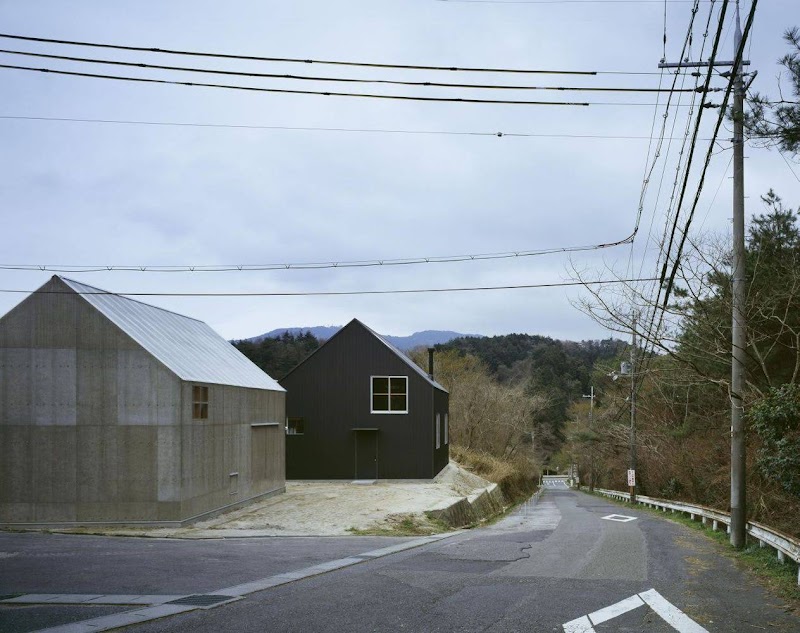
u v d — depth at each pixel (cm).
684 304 1895
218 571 1158
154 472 1831
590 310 1998
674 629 725
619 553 1340
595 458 6147
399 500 2516
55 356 1844
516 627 736
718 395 2702
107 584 1033
